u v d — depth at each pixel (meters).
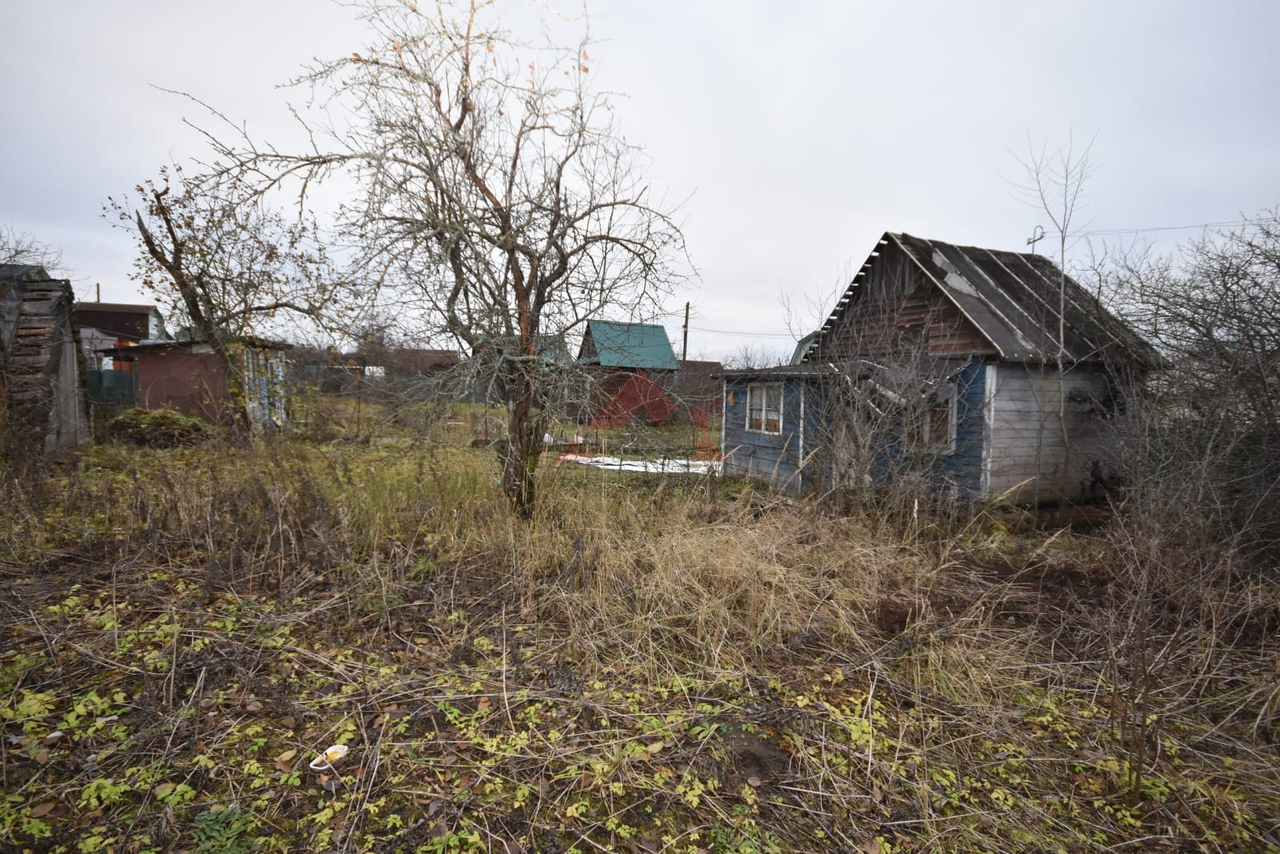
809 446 10.25
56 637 3.79
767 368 12.48
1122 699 3.83
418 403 5.74
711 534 6.14
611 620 4.59
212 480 6.35
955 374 10.16
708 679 4.04
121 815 2.57
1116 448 8.43
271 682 3.58
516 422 6.08
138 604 4.38
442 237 5.46
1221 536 6.30
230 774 2.84
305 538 5.35
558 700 3.64
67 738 2.97
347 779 2.88
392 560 5.32
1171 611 5.19
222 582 4.73
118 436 11.85
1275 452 6.52
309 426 12.92
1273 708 3.92
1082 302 11.83
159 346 16.02
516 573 5.25
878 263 12.78
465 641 4.25
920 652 4.42
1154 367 8.55
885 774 3.28
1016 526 9.05
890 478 8.92
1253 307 6.85
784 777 3.18
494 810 2.79
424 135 5.44
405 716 3.39
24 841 2.36
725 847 2.68
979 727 3.78
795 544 6.26
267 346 13.07
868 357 10.40
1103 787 3.34
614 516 6.52
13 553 5.01
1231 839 3.00
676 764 3.20
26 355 10.46
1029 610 5.58
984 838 2.90
